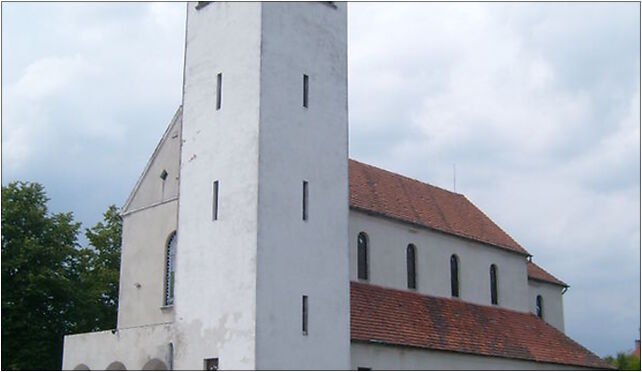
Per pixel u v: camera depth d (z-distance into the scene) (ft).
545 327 136.36
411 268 119.14
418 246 120.57
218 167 87.71
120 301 106.93
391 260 115.03
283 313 81.71
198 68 93.61
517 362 118.52
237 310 80.94
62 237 148.25
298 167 87.51
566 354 129.18
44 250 142.20
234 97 88.07
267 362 78.95
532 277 148.66
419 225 120.78
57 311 143.02
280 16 89.76
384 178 129.59
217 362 81.87
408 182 135.23
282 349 80.69
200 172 89.86
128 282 106.73
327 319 86.12
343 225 91.20
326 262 87.81
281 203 84.58
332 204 90.43
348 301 89.35
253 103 85.56
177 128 105.91
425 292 119.03
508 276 137.59
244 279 81.10
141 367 89.40
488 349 113.70
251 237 81.61
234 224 83.97
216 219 86.28
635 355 211.41
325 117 92.22
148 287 103.40
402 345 99.60
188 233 89.15
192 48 95.14
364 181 122.83
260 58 86.38
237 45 89.40
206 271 85.66
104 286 155.02
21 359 135.85
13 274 139.44
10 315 135.64
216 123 89.40
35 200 149.07
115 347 93.20
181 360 85.40
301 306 83.71
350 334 92.27
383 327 100.73
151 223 106.01
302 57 91.25
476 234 133.69
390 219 116.16
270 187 83.87
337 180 91.86
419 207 128.06
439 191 141.49
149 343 89.35
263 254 81.30
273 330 80.28
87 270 157.69
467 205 145.18
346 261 90.38
